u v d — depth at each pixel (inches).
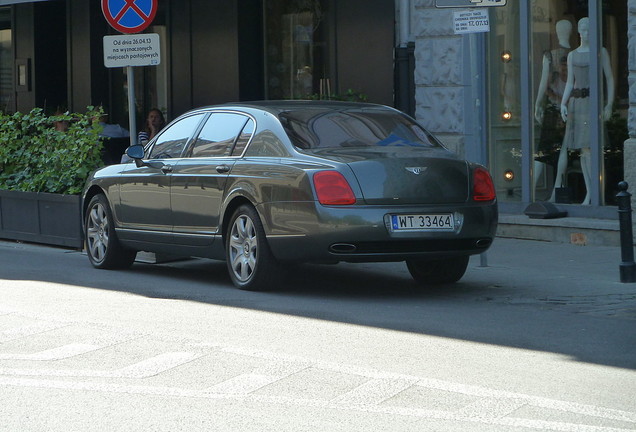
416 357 396.8
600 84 759.1
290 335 441.1
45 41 1227.2
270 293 557.6
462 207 529.0
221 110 599.2
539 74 802.8
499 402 330.3
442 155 544.1
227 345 420.8
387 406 327.3
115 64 730.2
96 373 376.2
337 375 368.2
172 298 543.8
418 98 858.8
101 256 669.3
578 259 670.5
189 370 378.6
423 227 519.2
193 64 1072.2
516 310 498.0
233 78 1034.1
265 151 552.7
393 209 513.3
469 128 832.9
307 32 993.5
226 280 616.1
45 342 431.5
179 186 598.2
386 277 619.8
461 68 828.6
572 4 776.3
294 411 323.0
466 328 453.1
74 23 1159.6
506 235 789.2
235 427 307.1
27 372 378.9
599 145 761.0
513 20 817.5
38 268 675.4
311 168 520.7
